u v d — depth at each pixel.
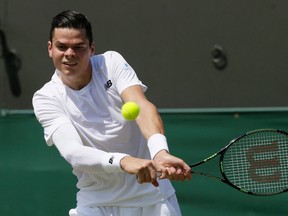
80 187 11.98
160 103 19.33
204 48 18.94
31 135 19.77
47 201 19.44
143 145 11.54
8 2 20.44
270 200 18.00
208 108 18.92
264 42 18.44
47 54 20.19
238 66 18.66
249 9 18.53
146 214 11.66
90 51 11.10
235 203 18.12
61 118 11.05
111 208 11.75
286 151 12.39
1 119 20.11
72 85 11.18
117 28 19.62
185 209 18.47
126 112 10.20
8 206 19.75
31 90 20.30
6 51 20.47
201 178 18.38
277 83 18.38
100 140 11.35
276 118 18.28
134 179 11.52
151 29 19.36
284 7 18.25
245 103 18.64
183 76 19.14
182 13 19.08
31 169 19.64
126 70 11.19
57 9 20.05
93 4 19.77
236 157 13.10
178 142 18.92
